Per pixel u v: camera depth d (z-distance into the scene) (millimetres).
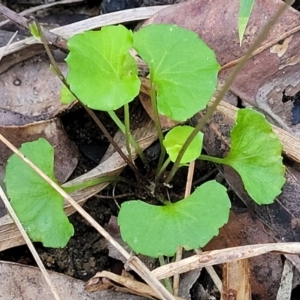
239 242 121
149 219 105
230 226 122
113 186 131
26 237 110
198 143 114
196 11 128
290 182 118
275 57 127
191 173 123
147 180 130
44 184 113
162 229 104
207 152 126
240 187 122
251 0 120
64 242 111
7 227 119
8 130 125
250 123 115
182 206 108
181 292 119
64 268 128
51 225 111
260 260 119
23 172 113
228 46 128
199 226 104
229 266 114
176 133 114
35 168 110
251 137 116
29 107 131
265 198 113
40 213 112
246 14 121
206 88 109
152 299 117
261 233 121
